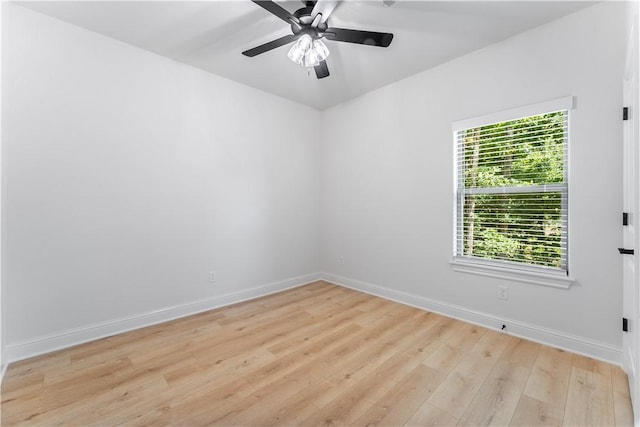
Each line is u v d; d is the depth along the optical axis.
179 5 2.00
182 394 1.67
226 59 2.74
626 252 1.58
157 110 2.65
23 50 2.02
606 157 1.94
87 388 1.72
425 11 2.04
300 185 3.89
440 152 2.82
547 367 1.91
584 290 2.04
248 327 2.58
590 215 2.01
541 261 2.28
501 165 2.48
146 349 2.18
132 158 2.52
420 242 3.00
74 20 2.16
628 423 1.43
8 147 1.98
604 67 1.94
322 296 3.43
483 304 2.56
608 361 1.94
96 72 2.32
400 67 2.86
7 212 1.98
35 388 1.71
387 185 3.30
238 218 3.26
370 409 1.55
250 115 3.34
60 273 2.18
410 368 1.92
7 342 1.97
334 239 3.97
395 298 3.24
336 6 1.98
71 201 2.23
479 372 1.87
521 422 1.45
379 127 3.37
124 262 2.49
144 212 2.59
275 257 3.62
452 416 1.50
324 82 3.22
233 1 1.97
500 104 2.41
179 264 2.81
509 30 2.26
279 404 1.59
